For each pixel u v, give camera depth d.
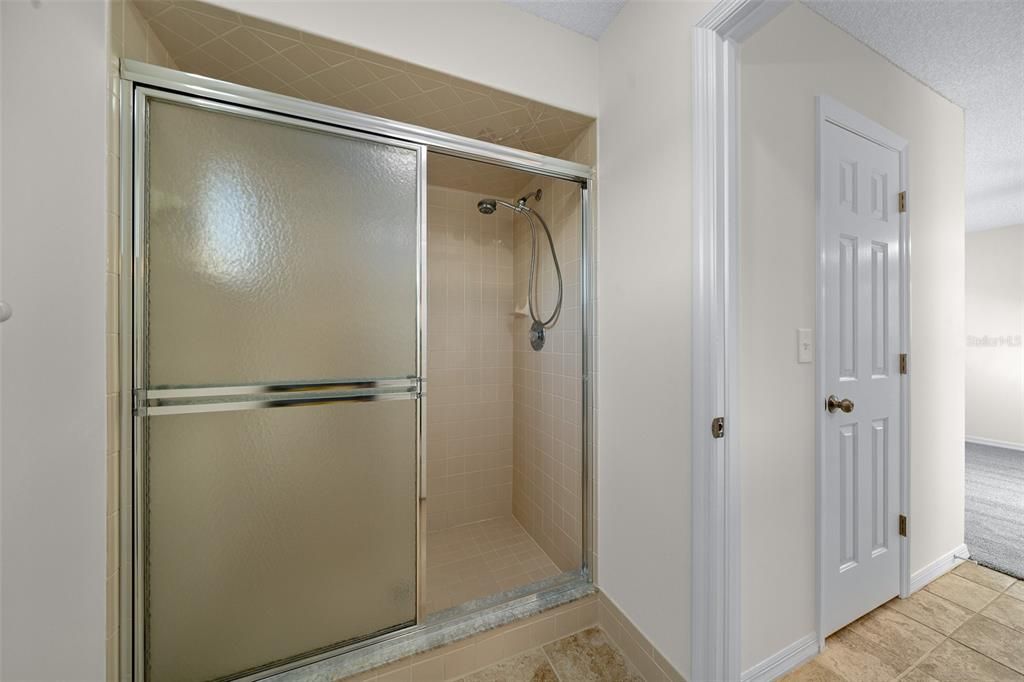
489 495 2.47
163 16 1.05
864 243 1.49
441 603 1.60
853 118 1.45
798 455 1.30
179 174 1.03
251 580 1.11
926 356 1.76
